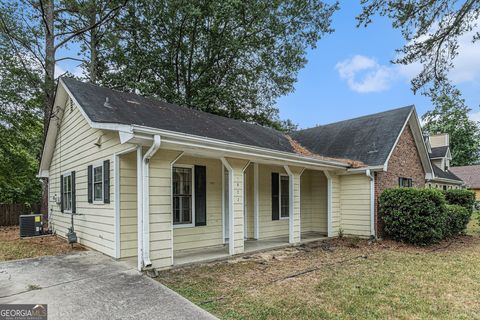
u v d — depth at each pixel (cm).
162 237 574
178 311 384
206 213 793
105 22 1554
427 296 462
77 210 859
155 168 573
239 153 678
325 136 1335
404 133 1205
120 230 638
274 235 984
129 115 695
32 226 1017
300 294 462
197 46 1834
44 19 1299
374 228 995
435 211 899
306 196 1165
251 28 1755
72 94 742
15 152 1652
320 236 1044
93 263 597
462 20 585
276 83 1969
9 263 600
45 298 417
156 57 1739
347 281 531
